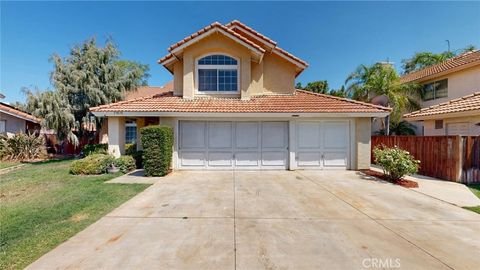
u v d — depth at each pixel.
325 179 11.24
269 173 12.72
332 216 6.41
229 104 13.61
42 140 20.27
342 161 13.66
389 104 21.62
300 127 13.62
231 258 4.25
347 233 5.33
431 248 4.65
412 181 10.62
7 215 6.39
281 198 8.12
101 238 5.02
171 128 12.82
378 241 4.94
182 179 11.12
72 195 8.38
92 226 5.66
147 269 3.90
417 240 4.99
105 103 19.62
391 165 10.44
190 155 13.49
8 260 4.14
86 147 17.77
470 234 5.29
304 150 13.62
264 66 15.81
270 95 15.50
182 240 4.95
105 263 4.08
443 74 20.11
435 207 7.17
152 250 4.53
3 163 17.25
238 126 13.57
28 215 6.39
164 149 11.82
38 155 19.67
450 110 12.83
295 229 5.54
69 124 18.19
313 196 8.38
